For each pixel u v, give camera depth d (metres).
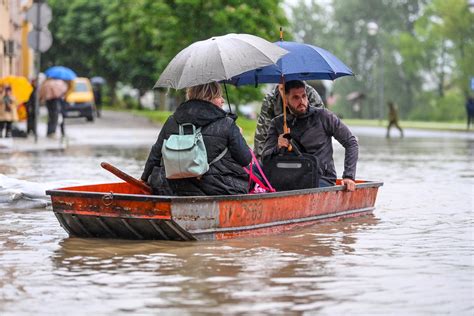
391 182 37.06
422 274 17.27
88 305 14.70
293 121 24.11
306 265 18.11
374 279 16.77
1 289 15.90
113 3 138.88
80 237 21.42
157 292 15.62
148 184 21.80
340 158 50.75
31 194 26.97
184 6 86.81
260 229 21.59
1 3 77.81
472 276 17.09
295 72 23.86
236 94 86.19
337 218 24.30
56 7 164.75
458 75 197.88
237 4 86.62
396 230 22.94
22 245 20.42
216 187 20.97
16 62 93.31
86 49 164.75
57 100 65.06
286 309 14.46
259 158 26.73
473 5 110.00
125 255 19.08
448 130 120.19
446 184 36.16
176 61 21.64
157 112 129.62
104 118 115.06
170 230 20.17
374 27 130.50
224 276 16.97
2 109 59.06
